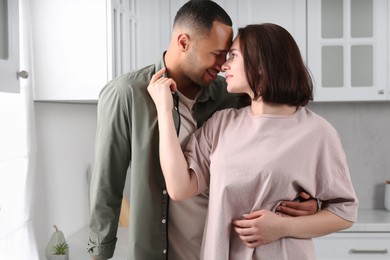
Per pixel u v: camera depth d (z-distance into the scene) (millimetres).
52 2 2203
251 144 1333
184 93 1606
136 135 1522
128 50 2496
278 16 2881
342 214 1378
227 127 1418
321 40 2873
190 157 1439
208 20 1467
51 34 2209
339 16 2883
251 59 1345
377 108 3301
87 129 2859
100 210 1611
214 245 1352
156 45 2904
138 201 1542
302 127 1342
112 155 1564
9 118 1922
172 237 1612
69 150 2576
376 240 2783
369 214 3084
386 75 2869
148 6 2881
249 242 1326
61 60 2205
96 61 2193
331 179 1354
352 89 2879
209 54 1481
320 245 2799
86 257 2166
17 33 1462
